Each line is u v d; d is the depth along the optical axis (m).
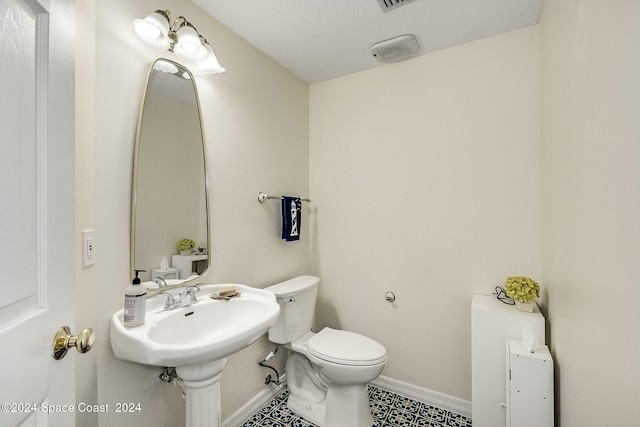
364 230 2.18
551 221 1.37
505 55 1.73
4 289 0.45
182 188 1.41
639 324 0.65
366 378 1.54
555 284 1.30
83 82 1.00
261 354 1.88
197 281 1.48
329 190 2.34
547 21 1.42
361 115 2.20
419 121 1.98
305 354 1.78
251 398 1.81
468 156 1.83
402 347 2.03
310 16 1.60
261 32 1.73
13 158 0.48
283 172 2.13
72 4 0.65
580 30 0.96
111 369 1.11
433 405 1.89
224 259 1.64
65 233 0.61
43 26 0.56
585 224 0.94
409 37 1.75
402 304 2.03
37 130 0.54
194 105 1.46
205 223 1.52
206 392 1.20
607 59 0.79
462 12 1.56
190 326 1.29
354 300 2.22
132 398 1.18
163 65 1.32
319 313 2.38
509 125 1.72
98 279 1.07
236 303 1.47
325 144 2.37
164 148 1.33
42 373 0.54
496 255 1.75
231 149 1.70
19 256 0.49
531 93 1.66
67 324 0.62
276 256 2.05
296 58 2.03
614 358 0.76
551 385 1.22
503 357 1.44
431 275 1.93
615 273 0.75
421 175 1.97
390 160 2.08
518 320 1.42
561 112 1.19
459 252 1.85
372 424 1.70
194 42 1.28
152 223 1.27
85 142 1.01
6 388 0.45
